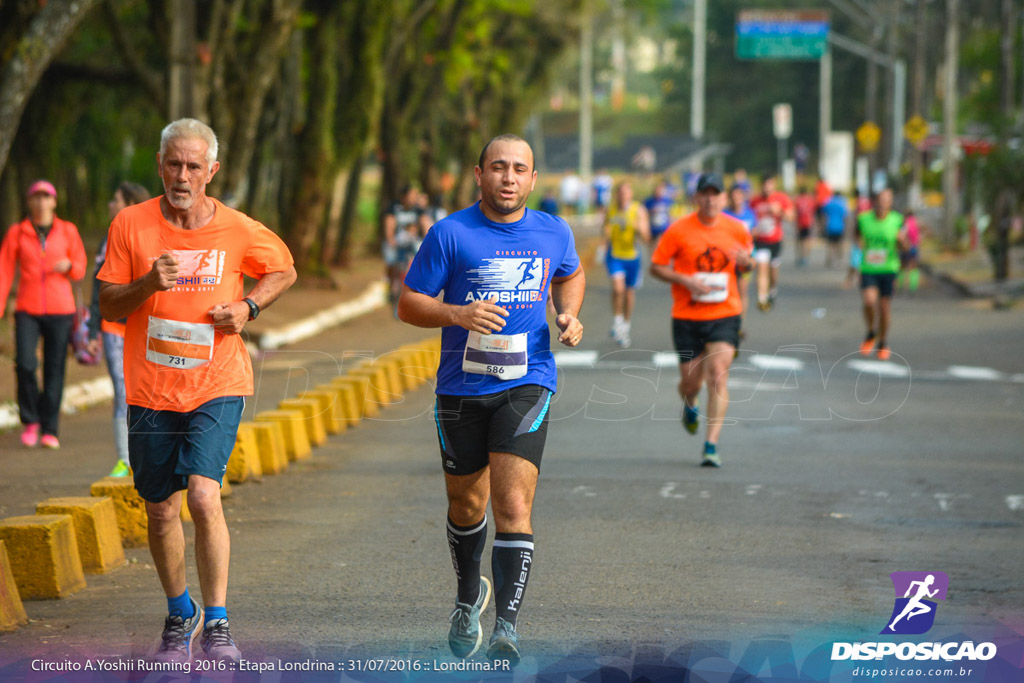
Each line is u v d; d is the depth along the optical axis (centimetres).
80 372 4044
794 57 17388
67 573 1850
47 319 3023
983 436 3266
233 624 1672
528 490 1455
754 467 2852
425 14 8894
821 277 8894
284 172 7619
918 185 13375
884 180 14462
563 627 1664
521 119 12594
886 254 4606
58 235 3019
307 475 2772
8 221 6575
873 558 2053
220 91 5759
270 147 9450
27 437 3066
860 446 3119
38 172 6950
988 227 7925
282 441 2830
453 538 1539
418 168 10812
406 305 1465
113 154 11338
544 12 11538
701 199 2792
